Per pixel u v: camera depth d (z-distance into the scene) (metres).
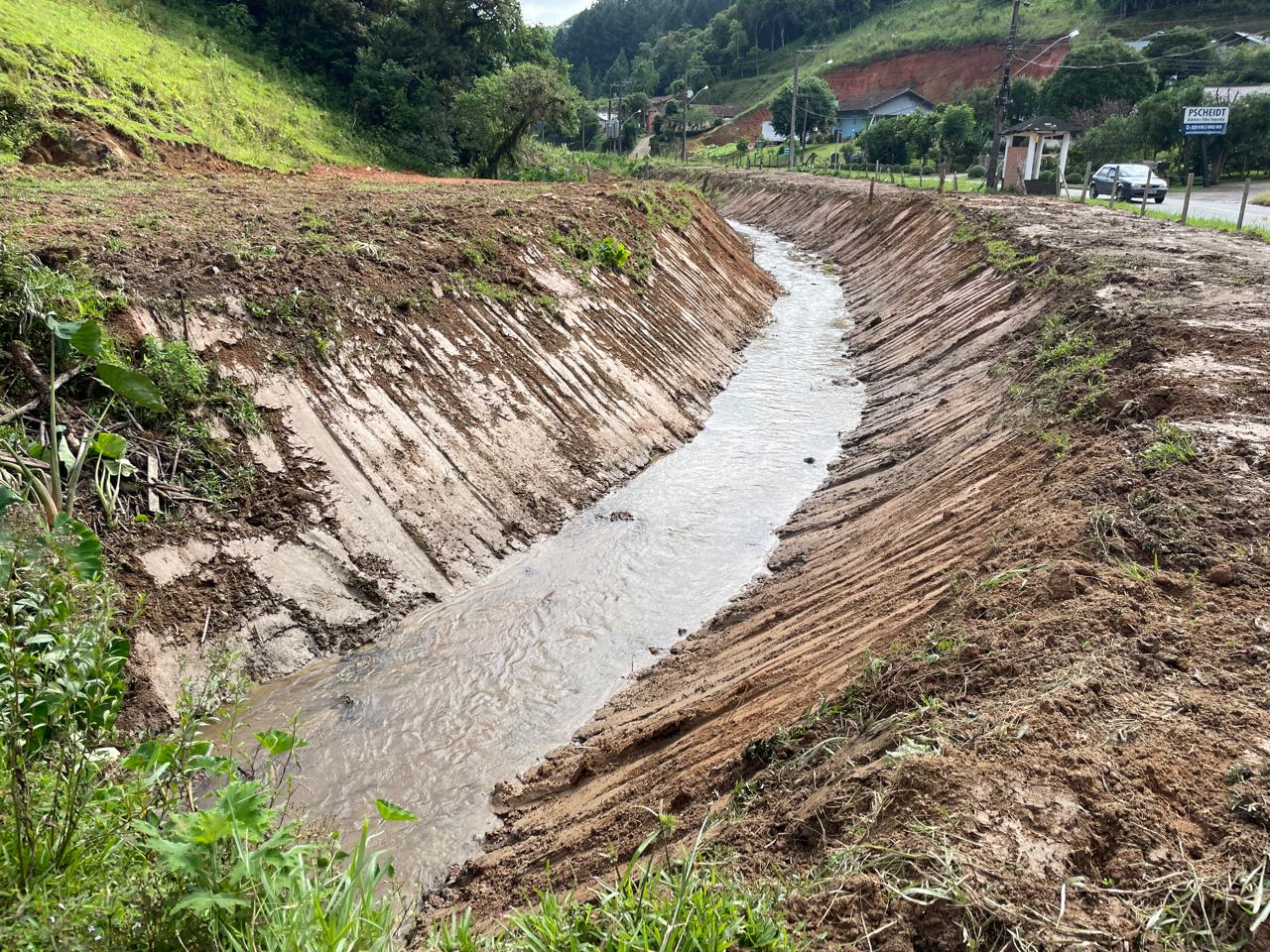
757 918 3.62
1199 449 7.34
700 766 5.99
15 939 2.92
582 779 6.80
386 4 40.16
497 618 9.27
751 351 21.14
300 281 10.95
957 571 7.05
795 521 11.78
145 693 6.88
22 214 11.70
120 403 8.33
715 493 12.81
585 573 10.33
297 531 8.81
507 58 42.66
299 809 6.56
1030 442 9.45
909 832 3.90
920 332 18.72
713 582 10.34
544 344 13.88
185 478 8.41
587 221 19.48
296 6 35.75
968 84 72.69
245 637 7.88
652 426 14.66
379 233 13.73
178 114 22.67
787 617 8.53
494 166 40.84
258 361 9.69
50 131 17.78
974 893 3.51
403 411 10.70
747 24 106.88
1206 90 40.69
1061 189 33.84
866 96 74.75
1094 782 4.01
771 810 4.84
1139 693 4.60
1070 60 50.91
